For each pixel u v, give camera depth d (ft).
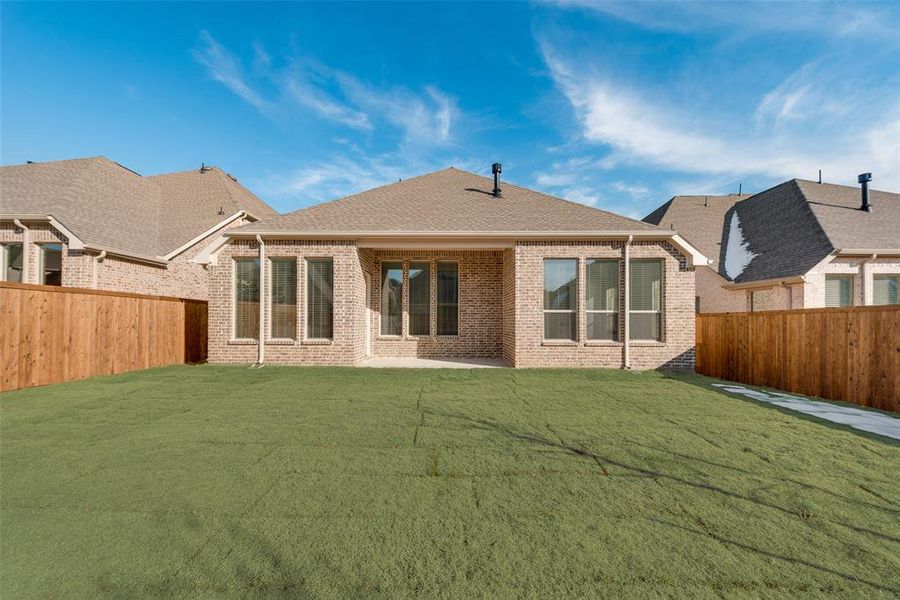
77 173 49.73
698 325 36.68
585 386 27.02
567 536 9.30
